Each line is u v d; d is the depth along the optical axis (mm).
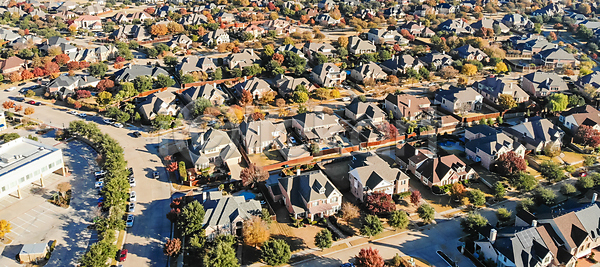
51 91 161375
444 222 95000
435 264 83000
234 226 88500
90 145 127812
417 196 98812
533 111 149250
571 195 103250
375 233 88250
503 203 101625
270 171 114000
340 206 98375
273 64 183625
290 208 96875
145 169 114375
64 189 102625
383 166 103812
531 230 82875
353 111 142625
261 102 157250
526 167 111375
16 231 90500
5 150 109438
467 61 192375
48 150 110062
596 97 159375
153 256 84125
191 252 84062
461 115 145875
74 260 82875
